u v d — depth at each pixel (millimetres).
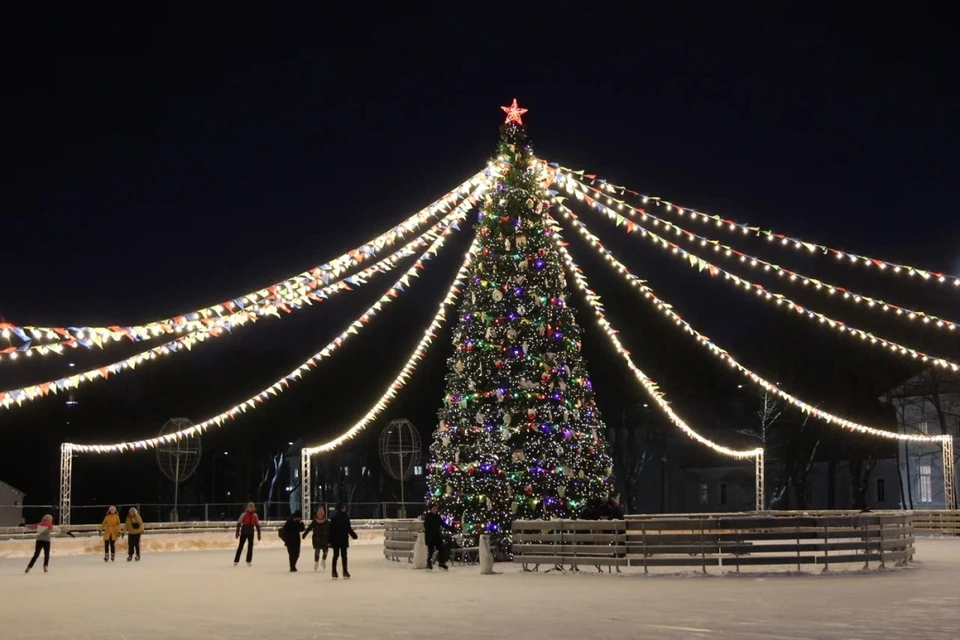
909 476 59906
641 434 68125
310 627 14414
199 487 72500
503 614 15523
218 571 27219
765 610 15664
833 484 64250
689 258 27047
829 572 22625
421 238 26641
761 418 60750
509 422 25562
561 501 25594
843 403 59719
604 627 13875
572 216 28438
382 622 14820
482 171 26672
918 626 13820
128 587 22094
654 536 22906
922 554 30344
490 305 26219
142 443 41219
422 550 25609
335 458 72688
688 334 59875
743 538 22625
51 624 15297
